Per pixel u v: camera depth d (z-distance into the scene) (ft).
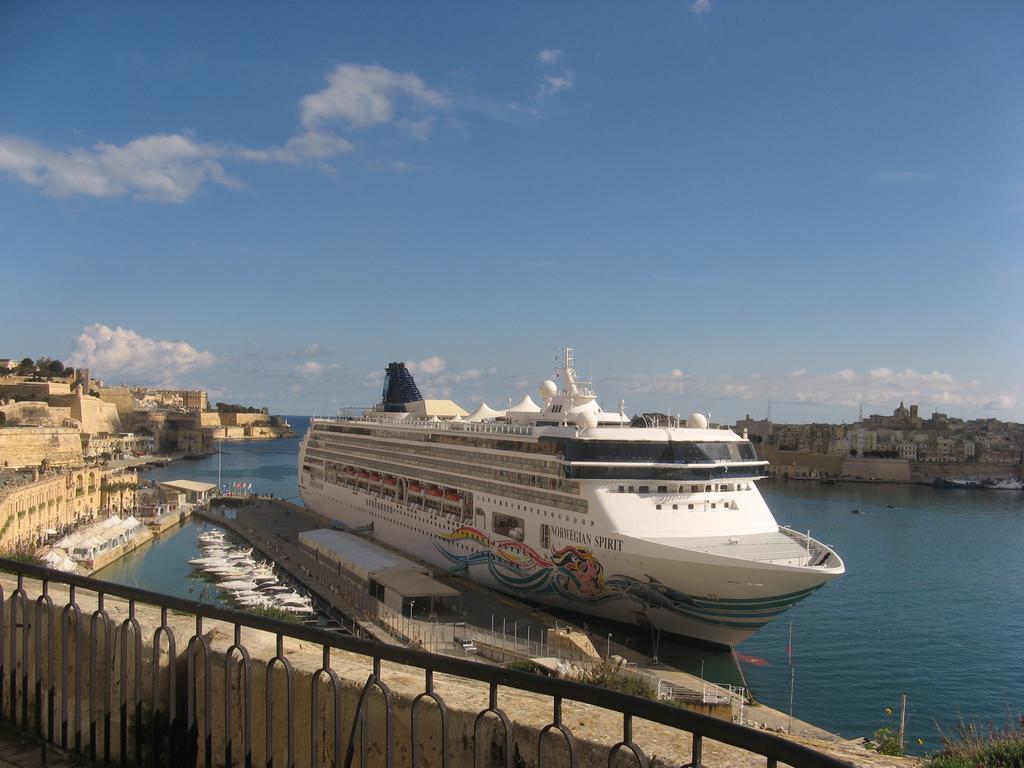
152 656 28.40
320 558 234.38
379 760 26.11
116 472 426.51
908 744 138.51
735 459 159.02
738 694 126.62
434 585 175.94
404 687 26.84
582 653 129.29
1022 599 247.70
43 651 33.91
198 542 307.99
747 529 151.12
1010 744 39.60
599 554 148.36
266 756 25.41
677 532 146.30
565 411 190.29
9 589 45.09
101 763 30.01
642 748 23.20
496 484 180.75
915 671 177.88
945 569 295.28
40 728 30.96
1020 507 524.11
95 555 259.39
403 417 280.31
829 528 410.72
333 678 23.50
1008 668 181.06
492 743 24.70
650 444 154.61
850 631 207.92
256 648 30.40
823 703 157.38
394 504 236.63
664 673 131.03
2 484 271.69
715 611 140.36
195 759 28.09
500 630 155.12
